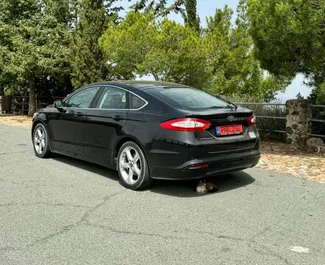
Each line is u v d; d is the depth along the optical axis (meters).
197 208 4.68
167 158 4.99
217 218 4.35
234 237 3.84
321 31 7.39
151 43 13.07
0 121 15.67
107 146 5.89
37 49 15.84
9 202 4.83
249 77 19.30
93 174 6.30
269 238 3.82
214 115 5.05
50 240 3.73
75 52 15.34
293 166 7.00
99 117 6.01
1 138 10.21
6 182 5.74
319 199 5.08
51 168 6.67
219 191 5.40
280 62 8.29
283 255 3.46
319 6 7.21
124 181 5.55
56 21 17.28
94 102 6.33
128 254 3.45
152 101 5.43
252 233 3.94
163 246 3.62
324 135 9.29
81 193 5.25
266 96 16.44
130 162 5.50
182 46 12.84
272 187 5.62
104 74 14.93
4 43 17.52
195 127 4.90
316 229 4.07
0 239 3.74
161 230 4.00
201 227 4.09
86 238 3.79
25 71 16.05
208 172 5.01
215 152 5.03
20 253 3.45
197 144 4.87
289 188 5.58
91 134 6.20
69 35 15.97
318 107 9.56
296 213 4.54
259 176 6.27
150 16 13.71
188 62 13.13
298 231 4.01
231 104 5.89
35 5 18.33
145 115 5.33
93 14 15.07
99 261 3.32
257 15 8.03
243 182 5.89
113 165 5.83
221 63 19.00
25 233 3.89
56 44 16.41
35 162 7.14
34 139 7.72
